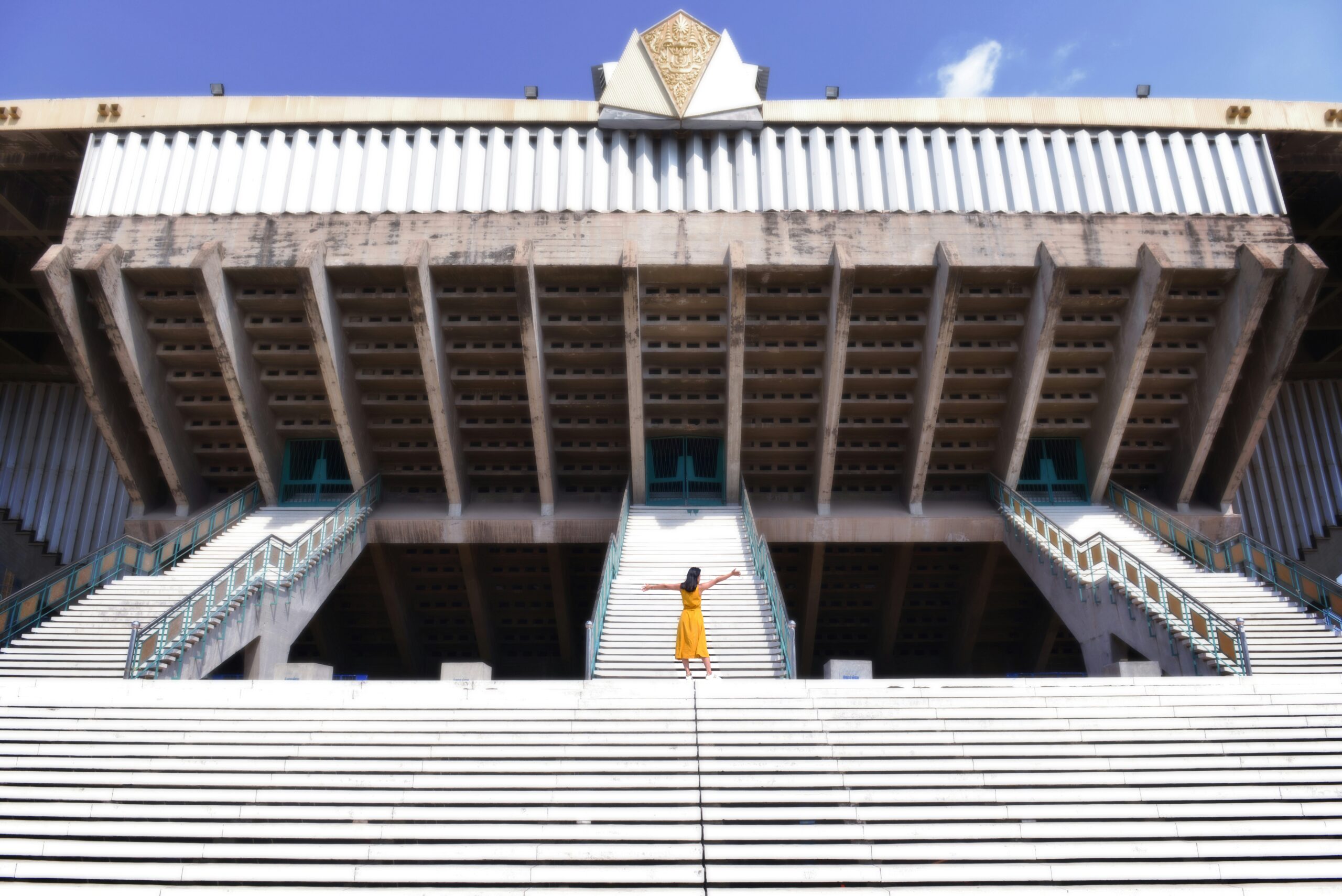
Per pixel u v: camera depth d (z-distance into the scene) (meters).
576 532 18.42
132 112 17.56
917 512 18.67
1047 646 20.30
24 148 18.25
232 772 6.93
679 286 17.41
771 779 6.70
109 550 14.60
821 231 16.97
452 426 18.19
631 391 17.34
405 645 20.61
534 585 20.47
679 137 18.03
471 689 8.02
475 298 17.16
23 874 5.72
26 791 6.60
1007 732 7.45
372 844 6.04
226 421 18.67
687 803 6.45
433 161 17.72
